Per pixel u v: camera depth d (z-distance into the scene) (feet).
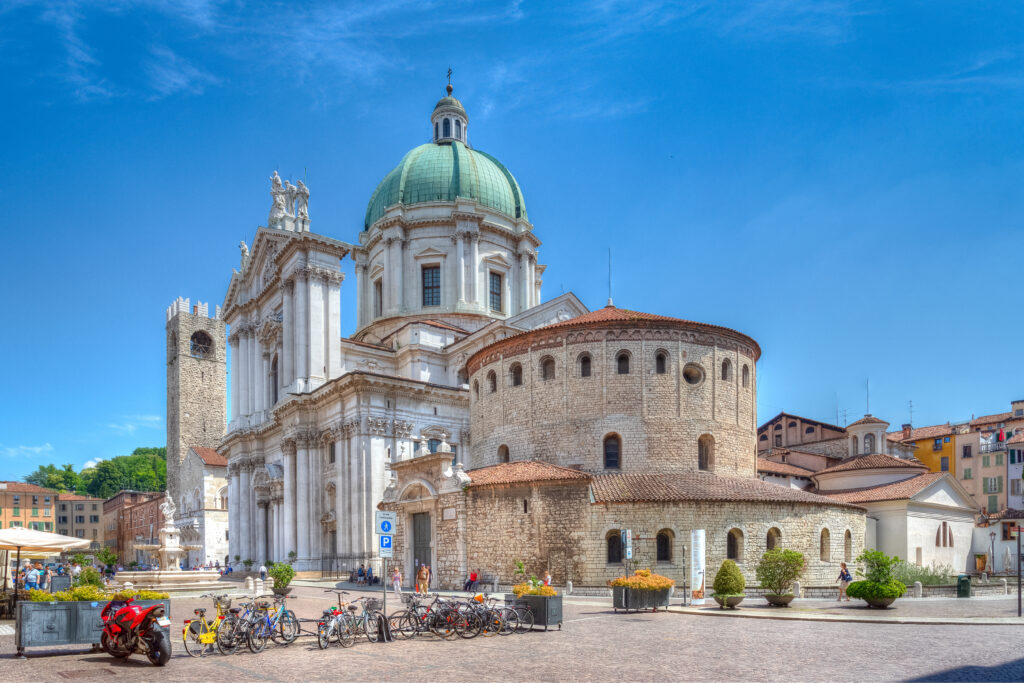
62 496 628.69
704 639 94.43
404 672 72.95
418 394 259.39
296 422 272.31
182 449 517.55
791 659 78.89
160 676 72.02
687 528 163.63
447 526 178.60
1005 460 321.93
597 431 187.62
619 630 104.17
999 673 71.05
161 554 171.32
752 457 203.92
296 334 283.79
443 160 335.06
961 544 238.89
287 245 287.28
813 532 178.19
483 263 322.14
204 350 542.98
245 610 89.40
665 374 189.98
